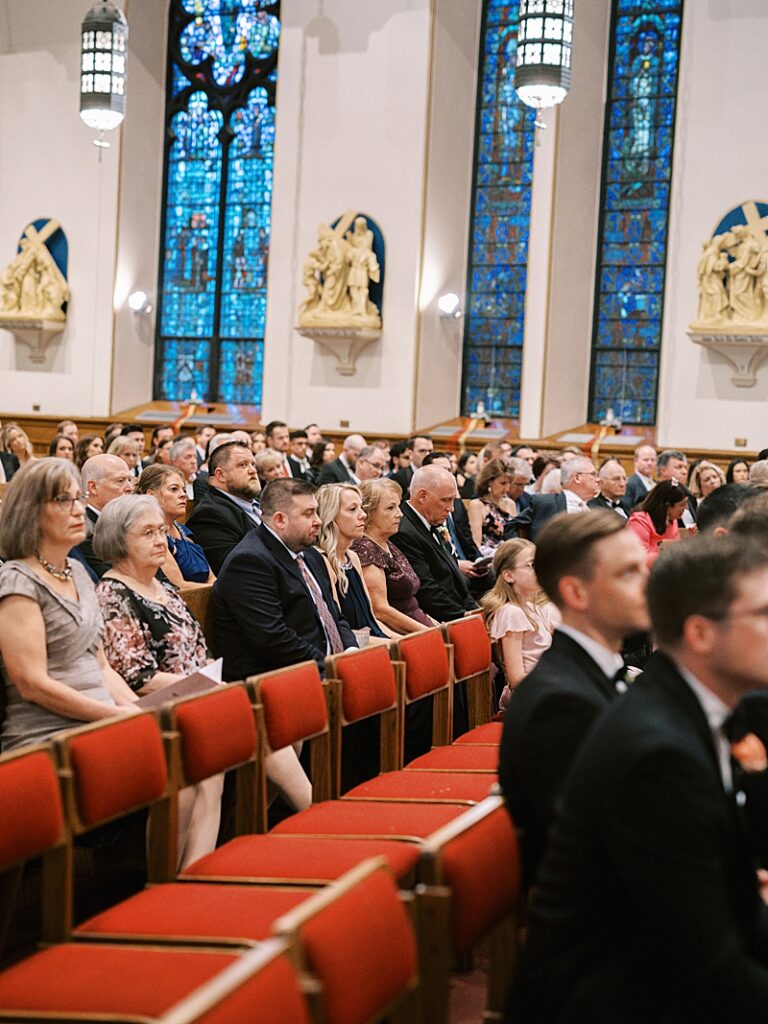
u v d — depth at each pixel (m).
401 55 18.14
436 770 4.82
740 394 16.64
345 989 2.11
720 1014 2.20
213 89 20.39
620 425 17.95
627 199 18.20
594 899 2.36
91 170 20.20
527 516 9.92
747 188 16.58
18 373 20.77
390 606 6.96
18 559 4.27
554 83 12.23
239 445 8.02
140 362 20.69
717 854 2.27
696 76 16.83
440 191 18.34
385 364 18.33
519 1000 2.45
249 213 20.28
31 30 20.39
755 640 2.41
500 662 6.43
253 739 3.93
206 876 3.45
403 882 3.53
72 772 3.19
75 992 2.55
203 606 5.65
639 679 2.51
